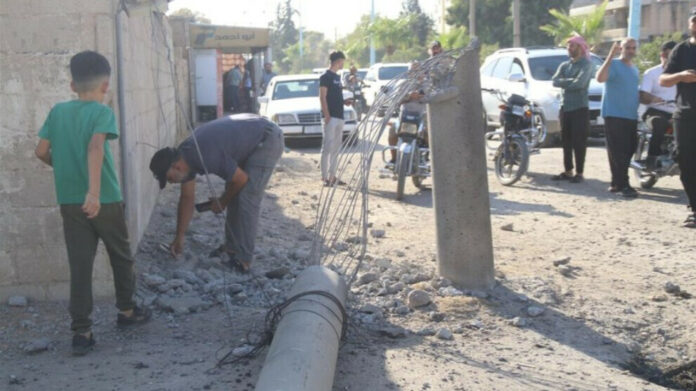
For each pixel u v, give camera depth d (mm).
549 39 49469
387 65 27578
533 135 11180
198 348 4883
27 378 4453
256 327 5246
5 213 5641
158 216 8672
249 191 6398
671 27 39469
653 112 10141
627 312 5668
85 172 4605
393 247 7453
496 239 7836
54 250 5711
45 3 5496
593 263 6910
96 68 4641
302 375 3609
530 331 5273
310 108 16906
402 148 10070
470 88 5781
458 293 5820
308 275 4844
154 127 9234
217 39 25047
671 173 10016
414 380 4414
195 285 6117
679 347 5168
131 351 4844
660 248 7418
